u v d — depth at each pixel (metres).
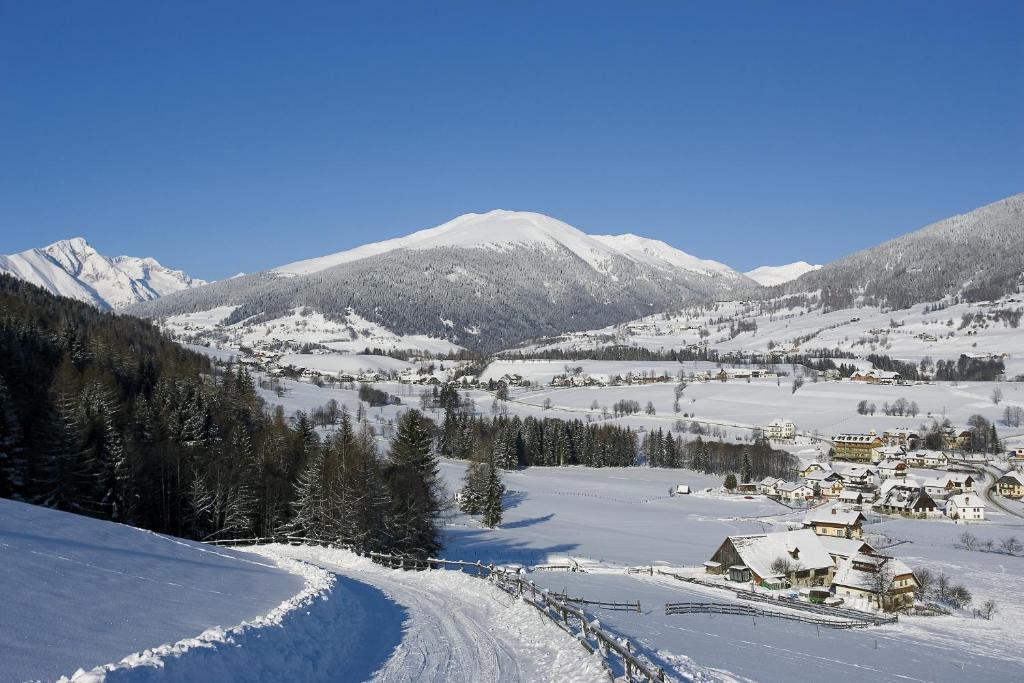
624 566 75.81
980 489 150.75
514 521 108.88
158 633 20.70
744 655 36.66
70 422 63.81
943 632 54.53
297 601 26.67
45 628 18.80
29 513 36.38
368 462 68.19
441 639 26.64
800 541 77.06
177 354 165.50
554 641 25.39
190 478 70.25
